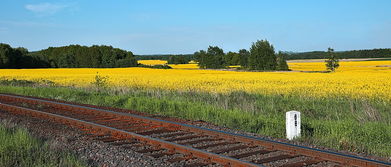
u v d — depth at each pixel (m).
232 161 6.89
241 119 12.74
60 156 7.54
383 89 26.66
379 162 6.37
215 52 128.12
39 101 18.44
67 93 23.70
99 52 130.25
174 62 168.50
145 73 66.00
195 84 32.75
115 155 7.91
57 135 10.16
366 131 9.98
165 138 9.83
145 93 23.78
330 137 9.65
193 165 7.02
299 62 168.25
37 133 10.34
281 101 19.36
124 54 138.62
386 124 11.80
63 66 126.81
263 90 26.31
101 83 29.19
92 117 13.59
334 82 35.94
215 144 8.74
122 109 16.34
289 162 7.26
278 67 105.19
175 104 17.16
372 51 190.38
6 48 99.69
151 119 12.16
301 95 23.02
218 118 13.37
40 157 7.17
